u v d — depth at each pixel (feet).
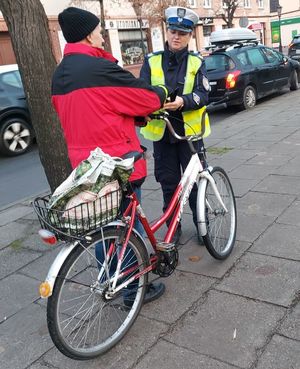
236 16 117.50
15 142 28.35
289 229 12.02
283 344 7.87
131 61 85.10
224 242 11.10
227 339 8.18
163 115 9.37
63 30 8.15
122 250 8.12
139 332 8.70
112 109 7.89
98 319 8.92
